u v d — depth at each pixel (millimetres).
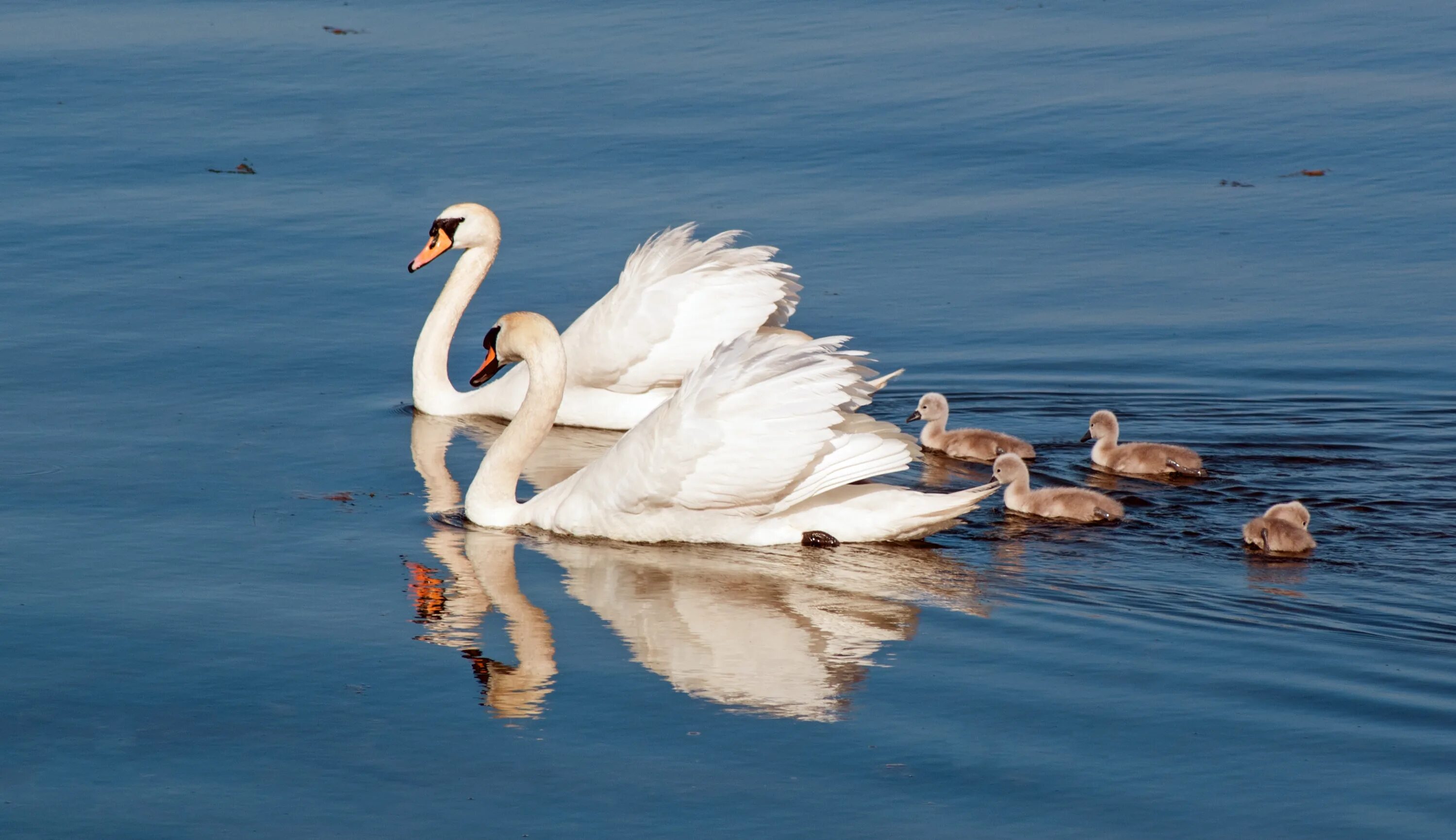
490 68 34781
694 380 14953
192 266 24297
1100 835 9984
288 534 15359
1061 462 17469
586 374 19578
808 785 10609
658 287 19297
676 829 10125
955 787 10555
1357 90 32594
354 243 25344
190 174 28484
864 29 37750
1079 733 11211
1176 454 16656
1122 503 15875
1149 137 30062
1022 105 31906
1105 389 19734
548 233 25562
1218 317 21938
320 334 21953
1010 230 25688
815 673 12219
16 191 27516
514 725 11492
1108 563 14297
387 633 13070
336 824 10289
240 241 25375
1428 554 14359
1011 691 11836
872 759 10914
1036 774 10680
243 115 31766
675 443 14820
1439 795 10336
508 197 27203
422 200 27125
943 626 12984
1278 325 21594
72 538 15109
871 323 22047
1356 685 11805
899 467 14750
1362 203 26562
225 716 11664
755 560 14578
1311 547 14352
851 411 15414
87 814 10430
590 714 11617
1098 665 12219
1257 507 15688
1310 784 10508
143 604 13625
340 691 12055
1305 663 12164
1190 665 12172
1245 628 12812
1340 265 23875
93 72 34625
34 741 11320
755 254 19625
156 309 22594
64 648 12750
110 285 23469
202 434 18328
